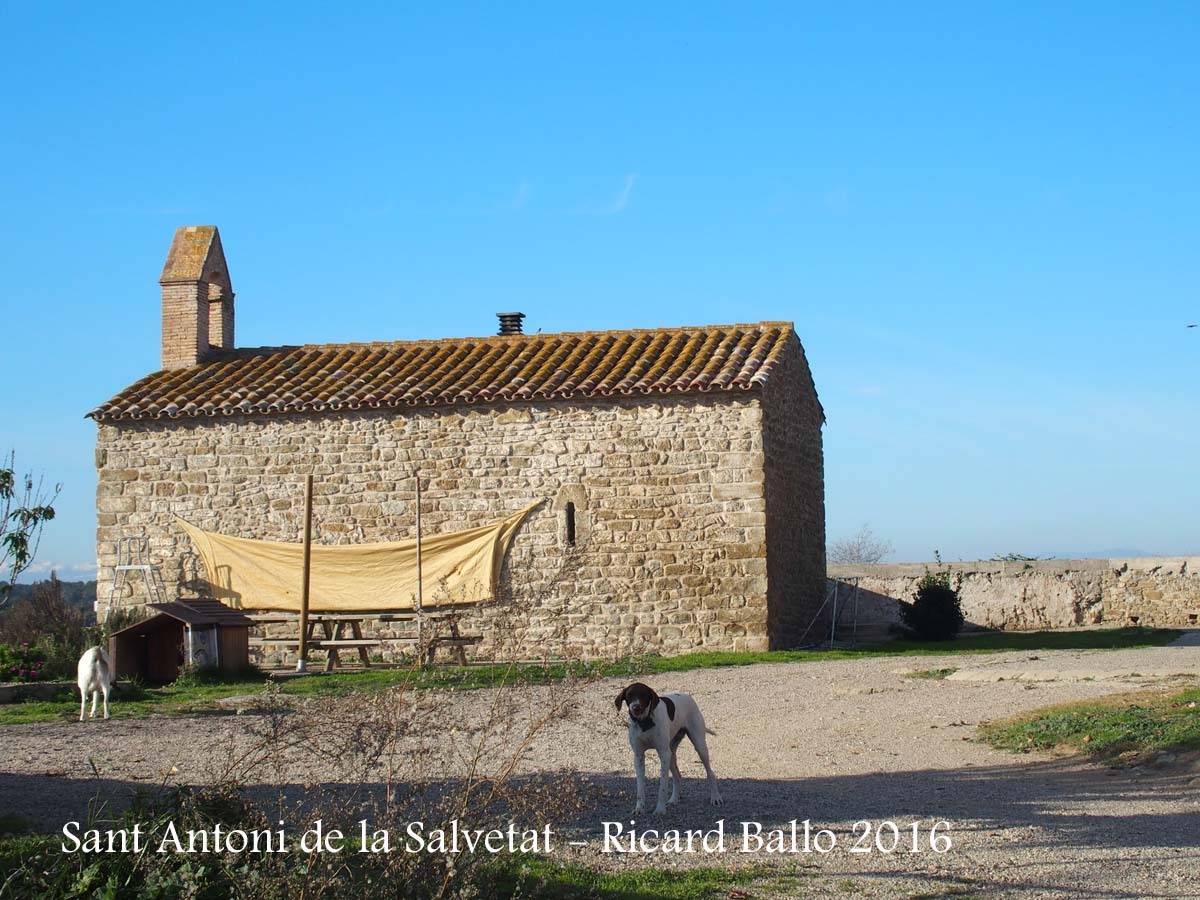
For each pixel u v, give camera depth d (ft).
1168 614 99.45
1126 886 27.53
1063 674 61.31
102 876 25.02
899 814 35.22
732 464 79.36
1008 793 37.91
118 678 70.69
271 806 33.47
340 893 23.85
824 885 28.19
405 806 28.35
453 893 23.36
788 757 45.65
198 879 24.17
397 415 83.76
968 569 105.50
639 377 81.92
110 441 86.53
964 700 56.03
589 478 81.05
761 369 81.00
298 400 84.17
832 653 78.33
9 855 28.04
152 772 42.04
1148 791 37.19
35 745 48.83
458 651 70.95
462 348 93.25
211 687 67.82
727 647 78.38
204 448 85.61
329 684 66.80
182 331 94.73
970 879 28.43
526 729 50.14
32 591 103.96
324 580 83.05
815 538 96.84
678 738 37.32
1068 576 102.78
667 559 79.56
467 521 82.17
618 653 78.95
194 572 84.84
